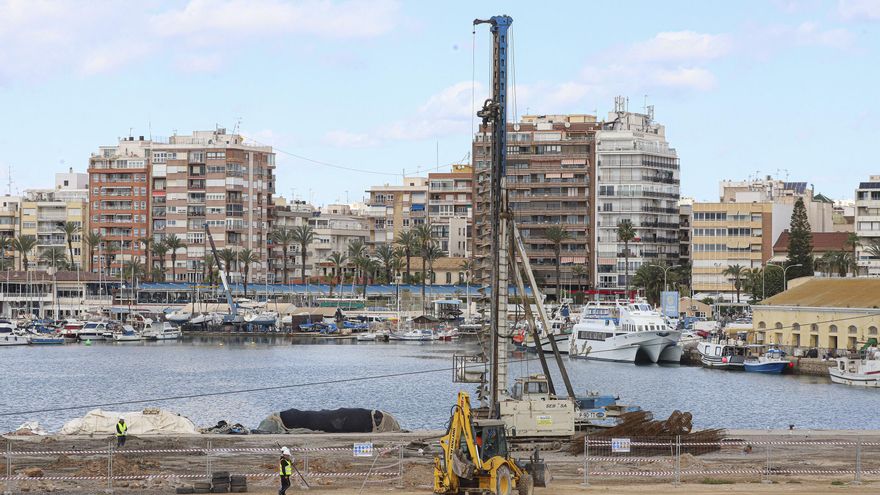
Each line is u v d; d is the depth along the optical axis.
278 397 135.62
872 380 149.25
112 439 78.12
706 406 127.00
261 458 70.31
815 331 182.38
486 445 54.00
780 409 124.06
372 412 87.38
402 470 62.62
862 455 73.06
